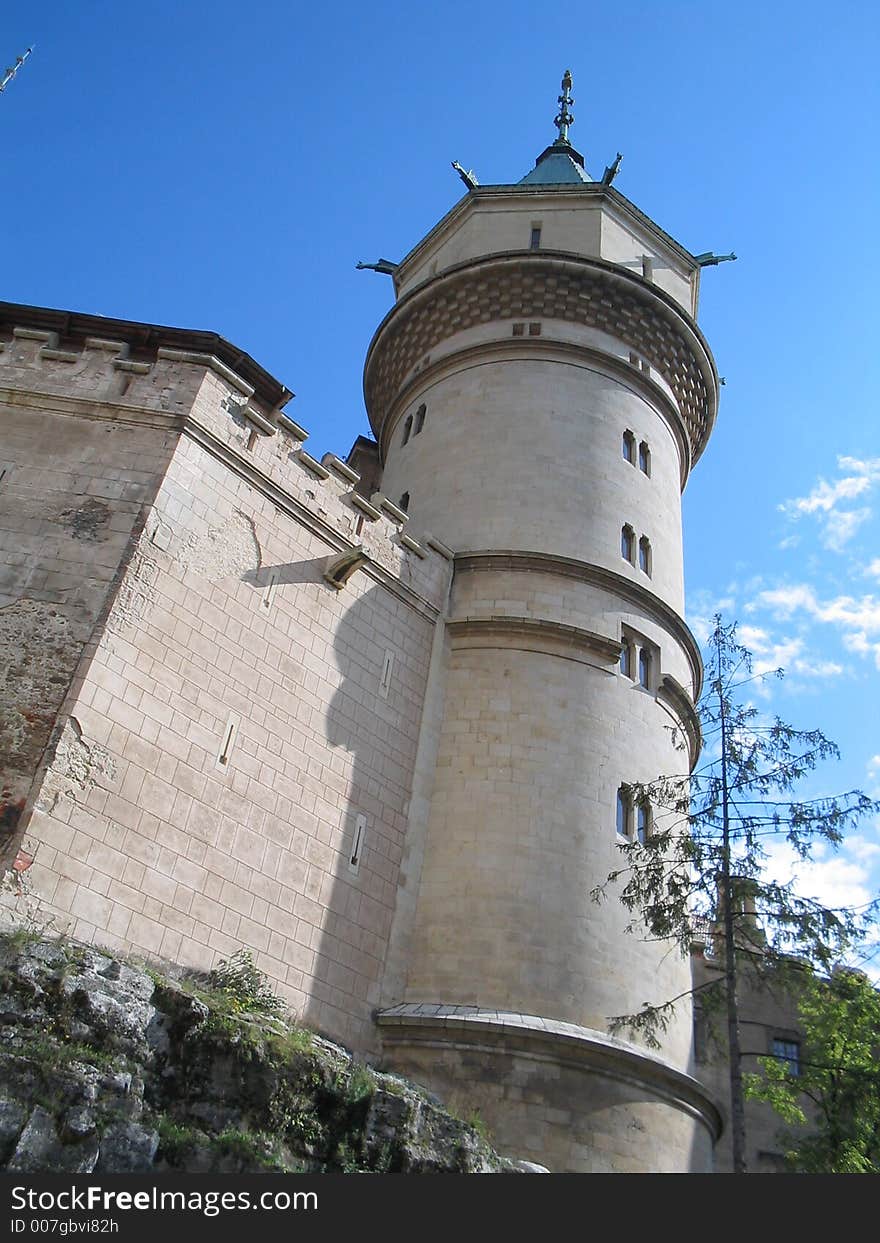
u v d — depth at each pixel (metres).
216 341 23.77
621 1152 20.05
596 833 23.89
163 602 20.02
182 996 16.25
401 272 40.12
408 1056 20.36
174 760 19.09
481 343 32.81
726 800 19.55
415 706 24.86
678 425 34.00
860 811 18.98
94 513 20.36
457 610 26.98
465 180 38.50
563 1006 21.47
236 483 22.47
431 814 24.08
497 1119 19.59
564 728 25.12
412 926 22.55
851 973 25.06
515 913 22.36
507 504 29.00
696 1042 26.39
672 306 33.78
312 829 21.19
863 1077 22.09
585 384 31.89
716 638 21.41
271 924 19.66
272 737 21.11
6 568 19.44
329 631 23.34
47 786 17.08
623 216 36.97
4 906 15.98
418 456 31.78
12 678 18.16
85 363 22.53
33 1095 13.74
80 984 15.12
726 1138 26.83
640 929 23.27
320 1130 16.34
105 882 17.33
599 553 28.58
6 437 21.23
